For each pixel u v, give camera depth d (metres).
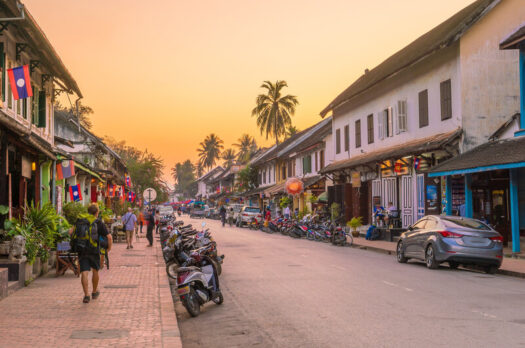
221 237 31.56
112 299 10.02
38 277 13.24
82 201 26.91
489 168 17.25
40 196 17.39
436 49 22.50
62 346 6.44
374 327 7.76
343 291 11.25
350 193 34.62
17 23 12.95
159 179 68.25
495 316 8.48
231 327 8.16
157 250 22.33
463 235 14.71
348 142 36.12
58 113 38.22
